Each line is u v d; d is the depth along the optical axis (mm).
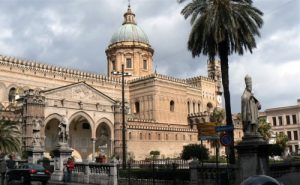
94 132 74938
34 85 81438
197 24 34094
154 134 89812
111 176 28188
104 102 78938
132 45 109875
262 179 10125
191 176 22469
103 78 98250
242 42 34156
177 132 97000
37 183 32375
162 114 101562
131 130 83938
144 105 102188
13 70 77875
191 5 34750
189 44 35188
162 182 25266
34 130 45469
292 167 25922
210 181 21625
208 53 35406
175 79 108312
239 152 19125
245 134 19109
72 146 76688
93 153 73688
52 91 68562
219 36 32469
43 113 65062
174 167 25766
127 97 105375
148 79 102250
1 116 61125
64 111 69750
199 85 120812
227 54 34188
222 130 19203
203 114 107375
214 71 129750
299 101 115375
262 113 124000
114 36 113562
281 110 117812
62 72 87938
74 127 77938
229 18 32344
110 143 78812
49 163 39688
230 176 19859
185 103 110812
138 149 84625
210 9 32969
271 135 83062
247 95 19391
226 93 33500
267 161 19078
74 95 72812
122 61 109875
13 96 77250
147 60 112750
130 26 113812
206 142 100500
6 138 44156
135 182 26859
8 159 43250
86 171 30969
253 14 33656
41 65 83625
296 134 113812
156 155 85312
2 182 31891
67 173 31188
